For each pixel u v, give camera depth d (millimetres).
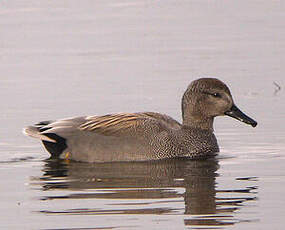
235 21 44406
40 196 20219
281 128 27281
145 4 48844
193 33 42188
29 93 32250
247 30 42406
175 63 36656
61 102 30891
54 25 43875
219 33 42031
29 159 24547
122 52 38750
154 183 21281
